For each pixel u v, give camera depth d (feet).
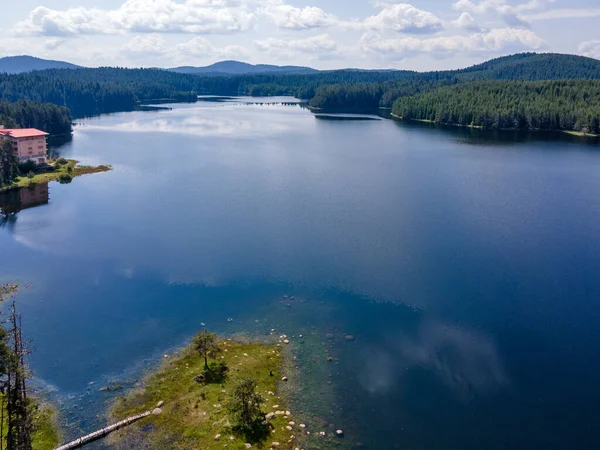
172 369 180.96
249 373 176.76
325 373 178.09
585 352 193.16
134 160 552.41
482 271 259.80
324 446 145.59
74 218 348.79
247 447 143.84
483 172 501.15
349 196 401.49
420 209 365.81
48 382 174.09
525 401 166.50
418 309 222.28
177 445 145.38
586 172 505.66
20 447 134.41
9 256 282.36
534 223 335.67
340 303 227.20
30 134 518.78
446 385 173.47
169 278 253.44
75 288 244.01
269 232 315.99
